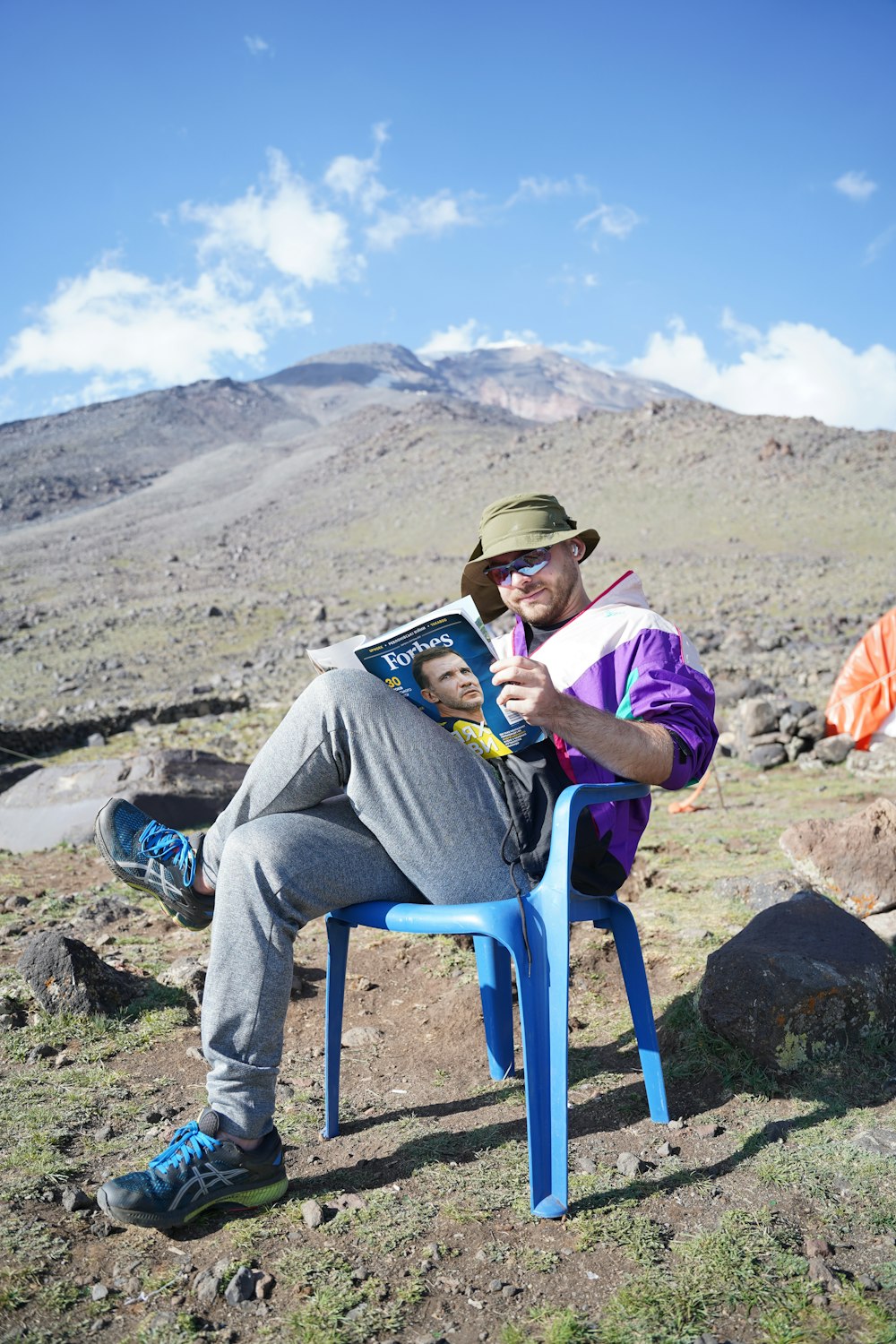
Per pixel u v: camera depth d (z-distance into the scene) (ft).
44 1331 6.04
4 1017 10.64
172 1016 10.89
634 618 8.35
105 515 290.97
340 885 7.51
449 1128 8.51
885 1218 6.88
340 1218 7.14
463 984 11.66
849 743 30.42
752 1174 7.55
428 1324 6.08
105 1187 6.89
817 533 161.89
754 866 16.78
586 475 219.61
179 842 7.98
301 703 7.56
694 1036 9.61
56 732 46.73
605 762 7.42
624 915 8.43
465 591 9.43
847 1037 9.23
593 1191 7.38
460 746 7.61
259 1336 6.02
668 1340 5.84
